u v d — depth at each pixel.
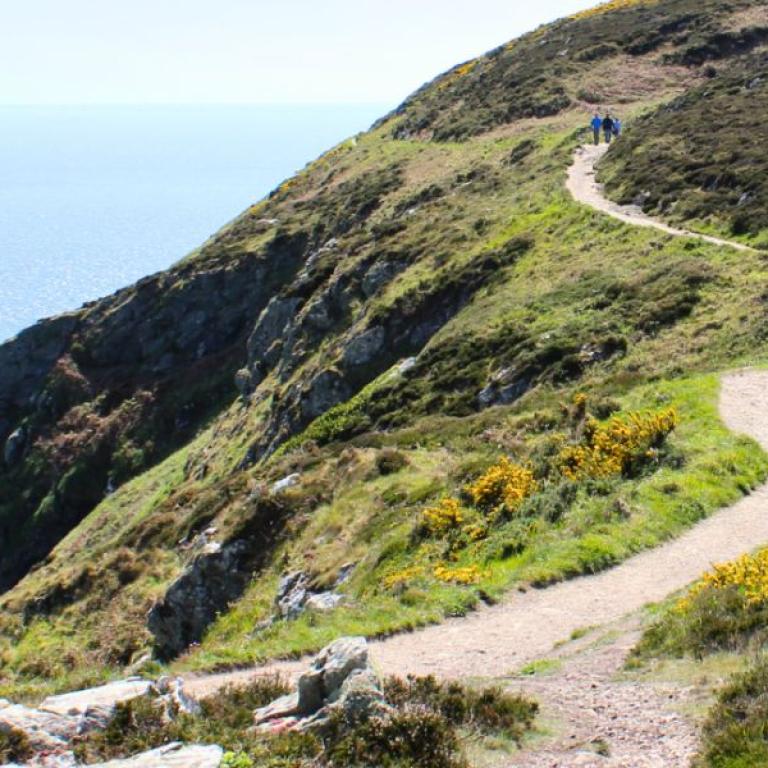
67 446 80.50
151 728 9.41
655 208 43.31
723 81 60.81
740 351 26.92
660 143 50.94
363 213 72.19
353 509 26.75
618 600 15.43
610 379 27.98
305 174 101.69
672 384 25.61
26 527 77.44
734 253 34.06
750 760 7.89
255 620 24.66
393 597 18.02
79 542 63.06
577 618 15.02
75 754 8.81
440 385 36.66
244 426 57.03
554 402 28.20
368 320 47.50
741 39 81.12
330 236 74.31
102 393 83.50
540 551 17.83
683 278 33.19
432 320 45.38
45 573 57.59
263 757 8.58
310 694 10.08
